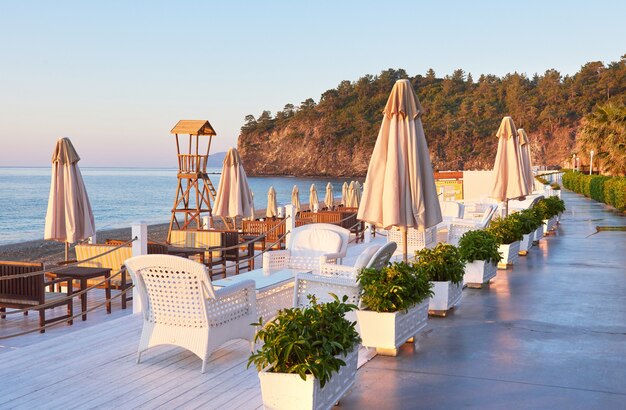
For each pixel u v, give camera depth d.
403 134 6.29
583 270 10.02
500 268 10.27
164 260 5.01
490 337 5.88
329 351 3.68
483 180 29.69
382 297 5.26
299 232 8.53
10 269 7.34
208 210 16.20
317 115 188.75
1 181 94.56
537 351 5.39
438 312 6.78
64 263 9.47
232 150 14.25
